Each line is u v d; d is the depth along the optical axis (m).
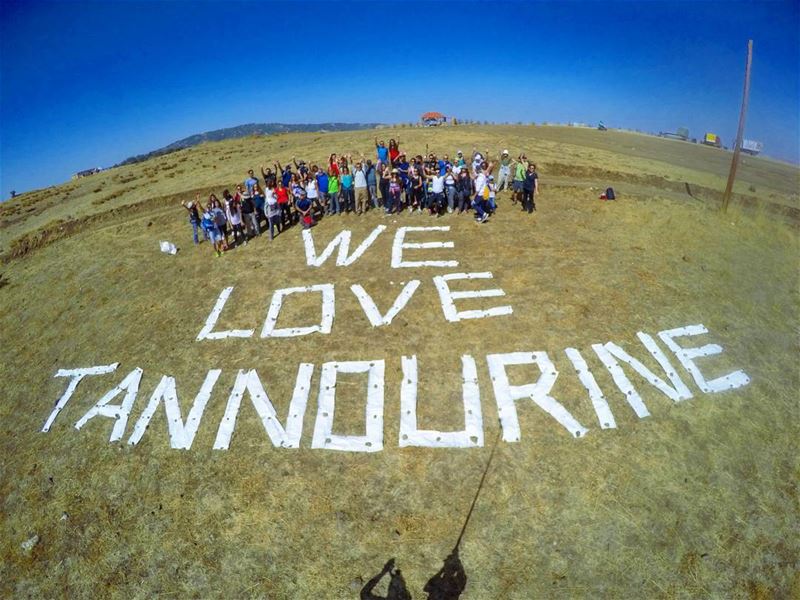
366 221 20.12
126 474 11.04
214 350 14.08
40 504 10.78
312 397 12.11
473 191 20.12
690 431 10.91
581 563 8.75
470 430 10.98
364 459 10.60
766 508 9.55
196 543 9.56
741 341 13.34
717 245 18.08
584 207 20.98
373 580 8.70
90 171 56.62
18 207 37.22
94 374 14.25
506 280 15.56
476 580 8.60
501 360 12.58
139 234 23.58
